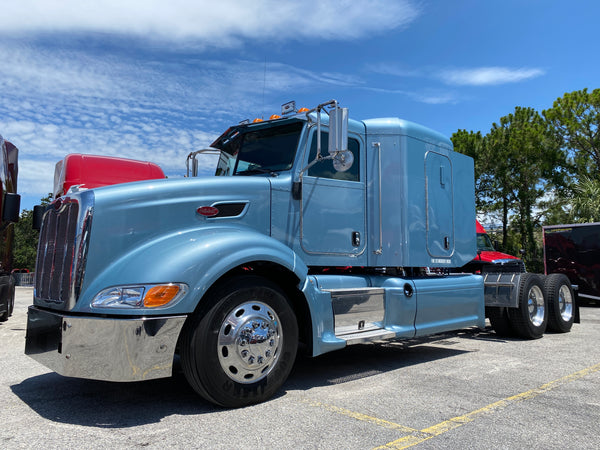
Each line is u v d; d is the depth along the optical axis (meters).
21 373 5.03
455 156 6.59
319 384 4.52
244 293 3.79
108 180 7.02
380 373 4.99
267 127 5.26
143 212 3.81
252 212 4.43
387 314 5.20
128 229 3.73
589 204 21.02
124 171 7.21
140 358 3.31
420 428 3.27
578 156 24.64
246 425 3.33
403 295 5.27
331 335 4.50
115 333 3.31
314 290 4.39
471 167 6.93
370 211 5.50
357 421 3.41
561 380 4.64
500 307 7.25
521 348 6.52
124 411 3.67
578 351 6.25
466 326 6.13
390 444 2.98
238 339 3.71
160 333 3.38
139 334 3.31
